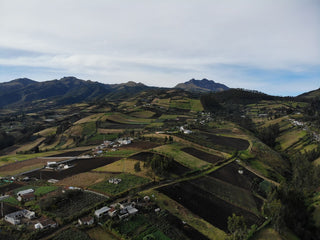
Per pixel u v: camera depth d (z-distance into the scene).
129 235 43.34
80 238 42.06
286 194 55.94
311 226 52.47
